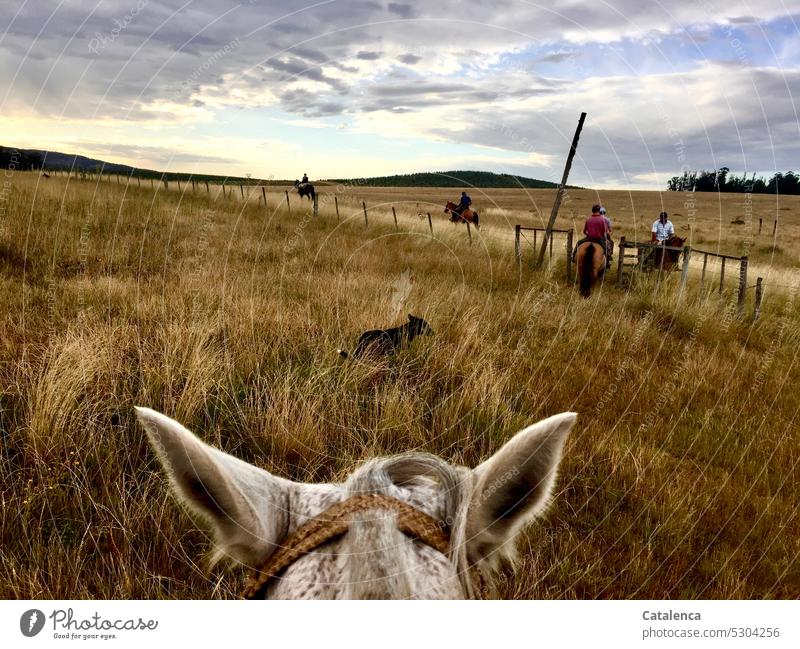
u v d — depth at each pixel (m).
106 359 4.71
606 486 4.16
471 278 10.36
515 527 1.20
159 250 9.48
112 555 2.89
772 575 3.55
